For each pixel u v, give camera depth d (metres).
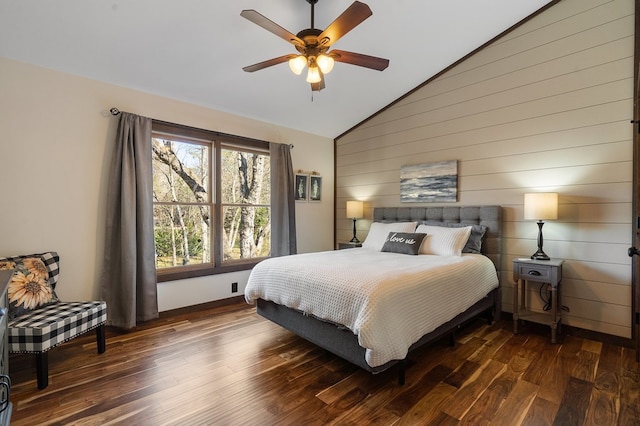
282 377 2.19
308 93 3.84
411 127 4.21
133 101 3.19
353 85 3.89
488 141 3.50
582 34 2.89
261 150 4.35
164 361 2.41
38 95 2.66
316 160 5.00
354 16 1.87
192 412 1.80
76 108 2.85
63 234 2.80
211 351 2.60
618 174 2.73
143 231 3.12
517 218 3.30
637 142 2.41
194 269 3.66
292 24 2.73
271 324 3.23
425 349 2.64
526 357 2.49
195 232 3.74
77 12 2.26
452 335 2.69
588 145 2.87
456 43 3.41
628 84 2.68
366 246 3.98
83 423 1.70
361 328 1.84
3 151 2.52
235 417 1.76
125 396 1.95
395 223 3.98
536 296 3.20
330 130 4.95
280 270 2.64
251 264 4.17
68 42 2.50
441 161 3.88
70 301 2.79
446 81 3.83
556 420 1.73
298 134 4.75
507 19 3.17
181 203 3.61
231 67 3.12
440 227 3.50
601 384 2.08
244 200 4.24
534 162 3.18
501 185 3.41
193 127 3.63
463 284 2.63
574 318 2.96
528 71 3.21
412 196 4.17
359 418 1.75
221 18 2.52
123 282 2.97
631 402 1.88
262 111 4.06
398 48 3.36
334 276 2.24
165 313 3.40
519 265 2.93
